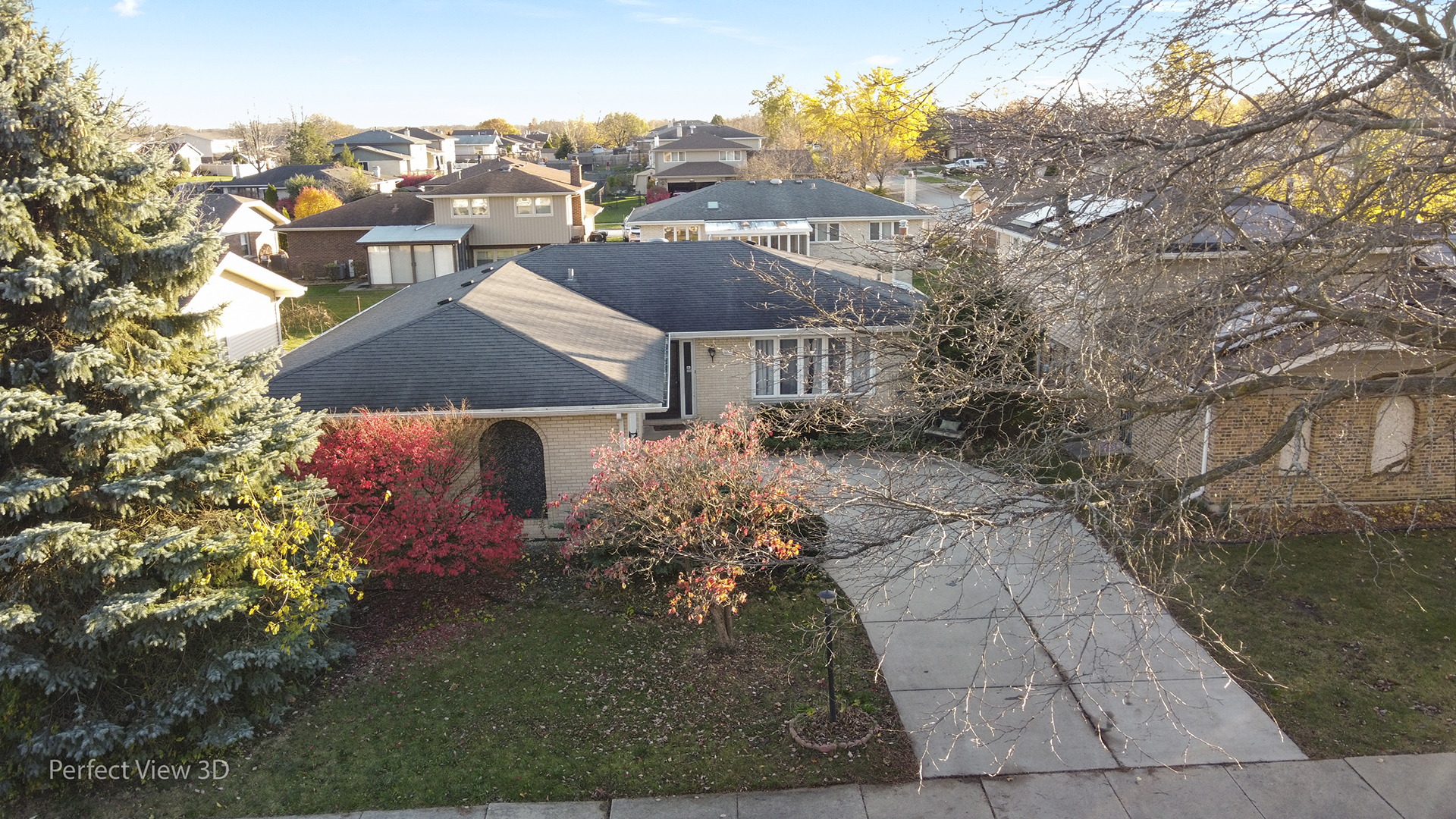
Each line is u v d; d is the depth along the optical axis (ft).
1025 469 31.12
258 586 36.42
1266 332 31.17
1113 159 26.45
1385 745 32.96
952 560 47.96
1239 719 34.83
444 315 57.21
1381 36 23.08
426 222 151.64
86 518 33.63
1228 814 29.91
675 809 30.96
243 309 77.00
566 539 52.19
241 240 151.84
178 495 35.04
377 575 45.88
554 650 40.93
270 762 33.94
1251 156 25.36
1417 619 41.14
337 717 36.40
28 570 32.42
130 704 34.47
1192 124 28.12
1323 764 32.12
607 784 32.22
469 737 34.94
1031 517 28.40
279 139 387.14
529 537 53.42
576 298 71.72
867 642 40.96
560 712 36.37
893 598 43.80
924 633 41.57
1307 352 30.89
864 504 32.07
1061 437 31.01
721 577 37.65
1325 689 36.40
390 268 139.64
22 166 32.45
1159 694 35.99
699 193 143.84
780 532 42.50
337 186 215.10
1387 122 22.67
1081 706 35.96
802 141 261.65
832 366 70.69
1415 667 37.60
